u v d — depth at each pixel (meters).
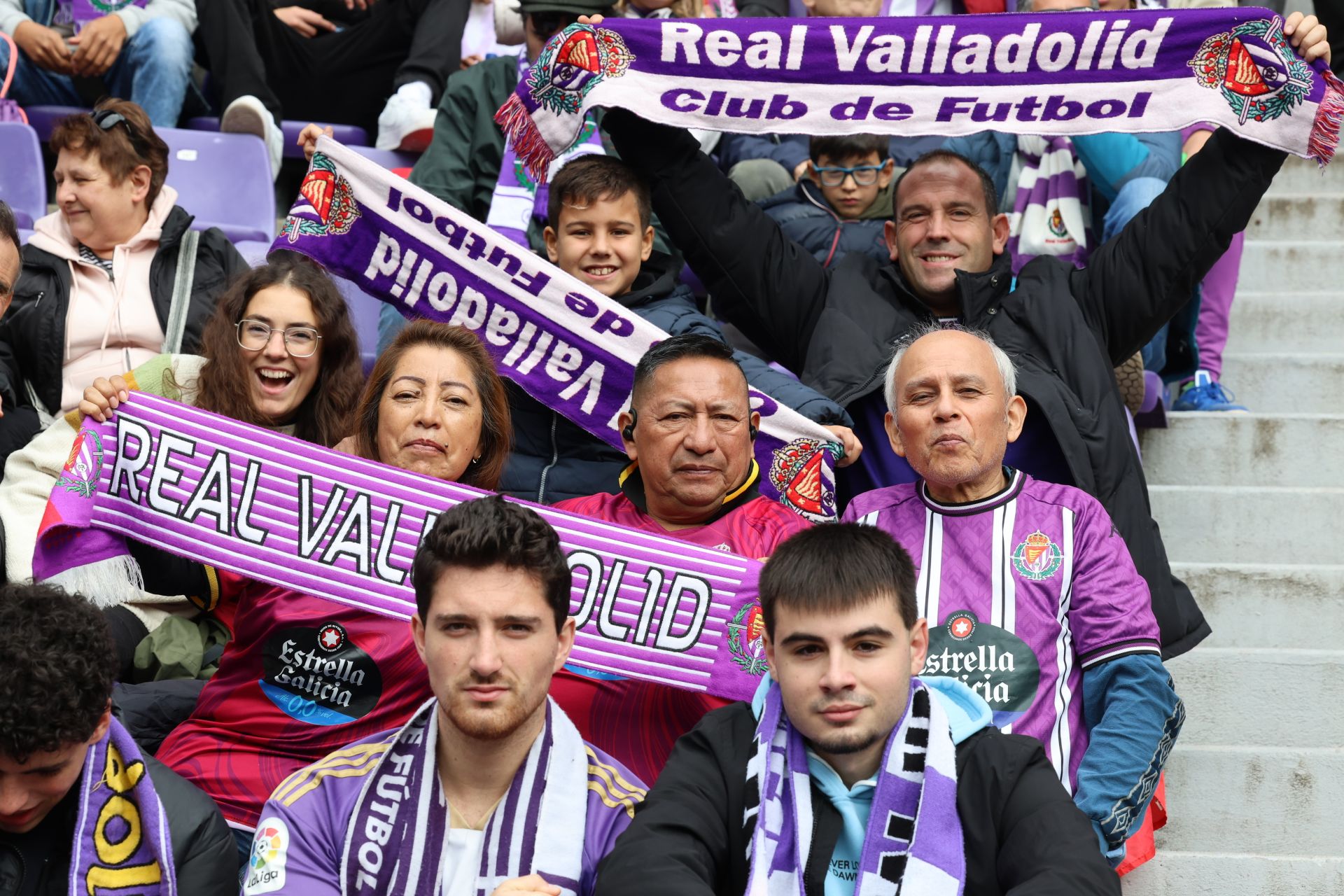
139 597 5.17
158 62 8.80
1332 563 6.61
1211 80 5.55
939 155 5.94
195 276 6.50
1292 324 8.22
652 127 5.97
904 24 5.67
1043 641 4.35
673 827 3.40
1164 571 5.21
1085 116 5.64
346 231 5.70
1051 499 4.54
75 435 5.46
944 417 4.50
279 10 9.66
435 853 3.55
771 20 5.69
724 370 4.74
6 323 6.29
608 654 4.49
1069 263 5.95
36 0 9.02
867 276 6.04
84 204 6.36
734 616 4.48
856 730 3.43
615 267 6.12
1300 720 5.58
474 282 5.70
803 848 3.43
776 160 8.36
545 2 7.65
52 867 3.53
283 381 5.34
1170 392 7.77
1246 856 4.96
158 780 3.63
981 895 3.35
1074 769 4.27
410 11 9.52
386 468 4.63
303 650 4.46
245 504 4.66
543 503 5.73
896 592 3.49
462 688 3.47
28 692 3.26
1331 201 8.98
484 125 7.91
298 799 3.65
